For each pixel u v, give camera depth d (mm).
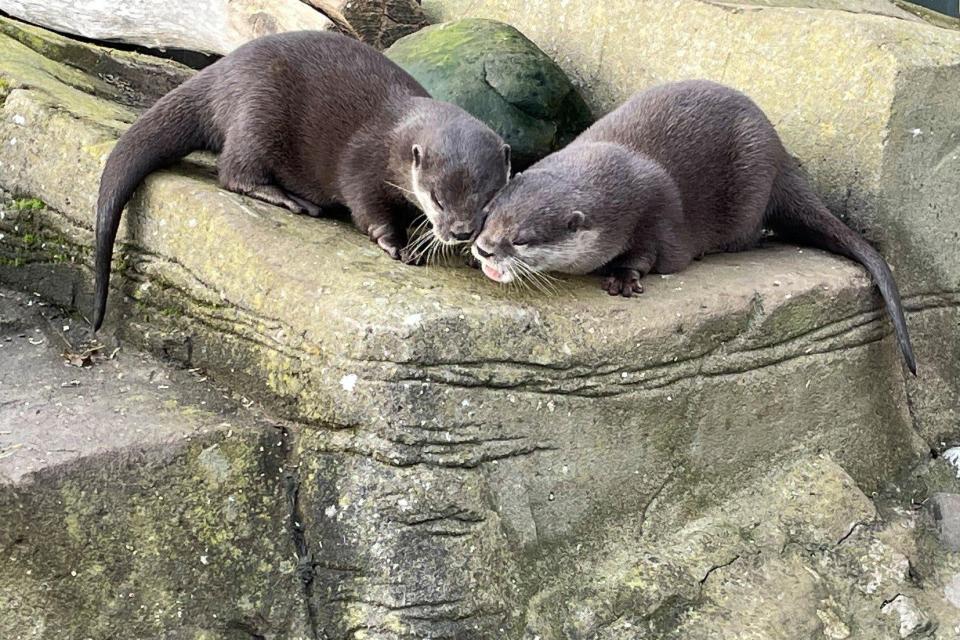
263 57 7379
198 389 6441
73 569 5551
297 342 6023
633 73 9484
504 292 6371
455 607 5746
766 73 8555
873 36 7988
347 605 5809
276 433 6027
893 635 6707
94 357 6797
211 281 6508
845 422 7758
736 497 7191
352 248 6684
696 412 6879
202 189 6828
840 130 8102
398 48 10016
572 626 6199
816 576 6855
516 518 6176
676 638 6355
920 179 8102
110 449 5660
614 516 6656
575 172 6988
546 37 10211
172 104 7289
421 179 6867
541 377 6129
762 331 7082
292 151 7395
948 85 8016
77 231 7188
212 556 5766
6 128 7465
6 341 6906
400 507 5730
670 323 6555
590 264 6926
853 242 7793
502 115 9133
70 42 9867
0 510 5402
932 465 8133
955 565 7250
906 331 7473
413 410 5738
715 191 7715
